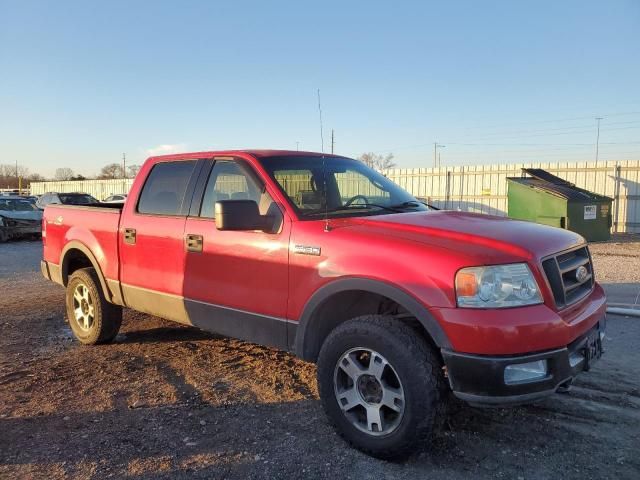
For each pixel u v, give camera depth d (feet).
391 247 10.95
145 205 16.58
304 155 15.23
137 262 16.48
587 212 48.83
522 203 51.21
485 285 9.95
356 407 11.45
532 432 12.26
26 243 60.34
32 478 10.51
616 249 46.26
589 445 11.65
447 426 12.55
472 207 75.20
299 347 12.34
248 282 13.30
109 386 15.26
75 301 19.56
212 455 11.38
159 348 18.80
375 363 10.89
